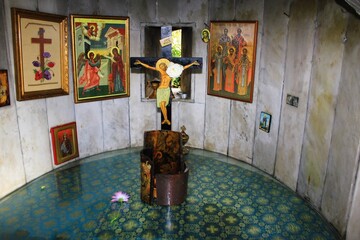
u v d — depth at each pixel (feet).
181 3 16.76
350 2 8.12
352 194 9.46
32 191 12.89
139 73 17.37
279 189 13.35
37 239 9.95
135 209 11.68
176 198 11.87
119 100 17.22
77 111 15.75
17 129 12.84
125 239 10.00
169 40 14.52
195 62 14.67
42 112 13.97
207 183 13.85
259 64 14.84
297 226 10.75
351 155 9.46
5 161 12.37
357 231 9.59
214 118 17.37
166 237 10.11
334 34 10.44
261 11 14.33
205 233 10.33
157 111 18.16
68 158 15.48
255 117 15.42
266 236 10.22
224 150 17.33
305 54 12.04
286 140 13.51
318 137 11.42
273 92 14.12
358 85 9.10
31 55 12.92
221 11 15.92
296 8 12.43
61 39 14.20
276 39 13.65
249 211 11.64
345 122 9.78
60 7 14.10
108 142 17.37
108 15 15.79
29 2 12.69
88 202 12.12
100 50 15.78
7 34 12.05
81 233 10.27
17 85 12.52
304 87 12.19
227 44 15.76
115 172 14.80
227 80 16.21
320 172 11.38
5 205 11.82
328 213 10.88
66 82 14.78
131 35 16.76
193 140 18.35
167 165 13.11
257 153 15.55
